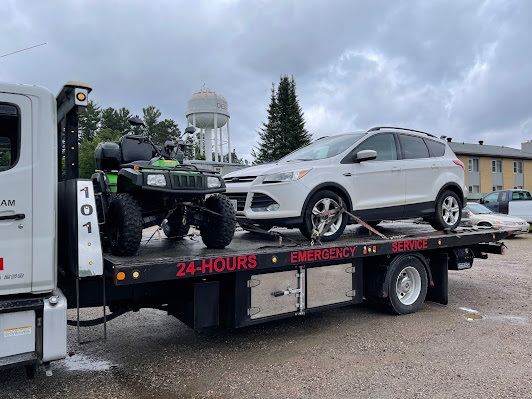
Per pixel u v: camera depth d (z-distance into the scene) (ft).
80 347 15.76
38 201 10.90
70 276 12.42
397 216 20.93
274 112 144.77
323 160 18.81
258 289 14.89
